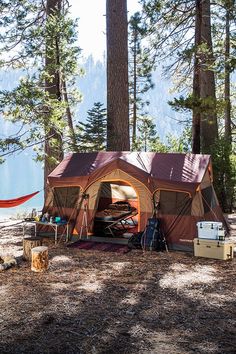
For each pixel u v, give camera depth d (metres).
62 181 9.95
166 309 5.43
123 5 13.02
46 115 12.37
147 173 9.31
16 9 14.47
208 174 10.16
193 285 6.48
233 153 15.84
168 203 9.05
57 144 12.80
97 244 9.41
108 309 5.41
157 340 4.48
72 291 6.12
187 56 12.66
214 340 4.50
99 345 4.35
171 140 22.25
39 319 5.04
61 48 13.02
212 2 16.48
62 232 10.09
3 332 4.65
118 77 13.06
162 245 8.93
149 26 16.02
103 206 11.92
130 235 10.16
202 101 12.08
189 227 8.85
